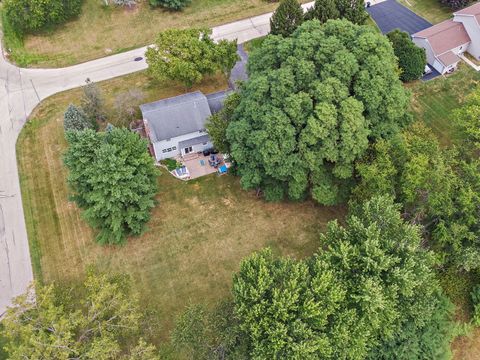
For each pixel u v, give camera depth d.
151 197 47.44
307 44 42.28
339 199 45.06
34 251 46.25
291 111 40.12
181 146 52.84
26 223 48.41
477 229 38.56
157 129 51.16
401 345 35.19
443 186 38.12
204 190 50.94
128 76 63.91
